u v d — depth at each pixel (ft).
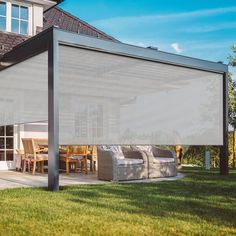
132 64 35.81
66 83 44.42
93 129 52.34
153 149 36.91
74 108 50.98
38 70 36.09
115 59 33.60
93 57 32.63
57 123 25.44
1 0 42.57
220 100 39.58
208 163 43.24
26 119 45.47
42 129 46.73
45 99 46.85
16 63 32.19
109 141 53.57
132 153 34.76
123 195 22.75
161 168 34.24
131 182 30.19
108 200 20.93
